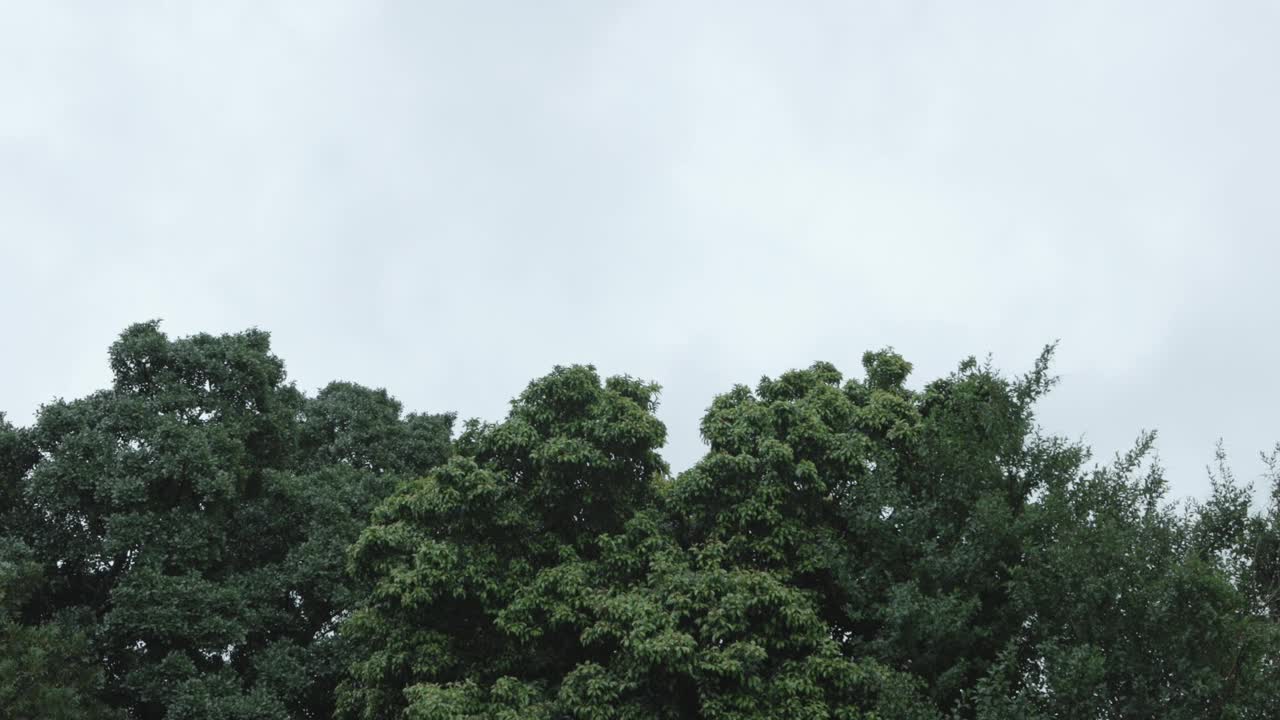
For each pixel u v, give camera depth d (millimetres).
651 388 19984
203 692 20734
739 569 16047
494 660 17141
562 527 18625
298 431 27844
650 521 17672
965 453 16641
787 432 18266
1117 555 13977
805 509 17672
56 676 19938
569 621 16375
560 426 18531
